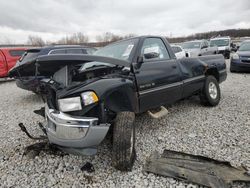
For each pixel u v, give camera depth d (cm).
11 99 689
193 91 439
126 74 303
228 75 928
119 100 274
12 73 316
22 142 349
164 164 254
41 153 305
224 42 1730
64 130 241
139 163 269
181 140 326
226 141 314
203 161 256
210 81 475
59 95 249
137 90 312
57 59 243
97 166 269
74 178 249
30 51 696
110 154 294
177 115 435
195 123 390
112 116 267
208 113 439
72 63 263
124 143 241
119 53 351
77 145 240
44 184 242
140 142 324
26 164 283
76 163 279
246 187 215
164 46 400
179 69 400
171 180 232
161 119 416
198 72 446
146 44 361
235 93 596
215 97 484
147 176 242
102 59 257
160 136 342
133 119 257
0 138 369
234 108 462
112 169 260
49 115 257
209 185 216
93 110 244
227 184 214
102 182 238
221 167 242
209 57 502
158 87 349
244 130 348
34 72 301
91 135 236
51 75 301
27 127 416
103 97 245
